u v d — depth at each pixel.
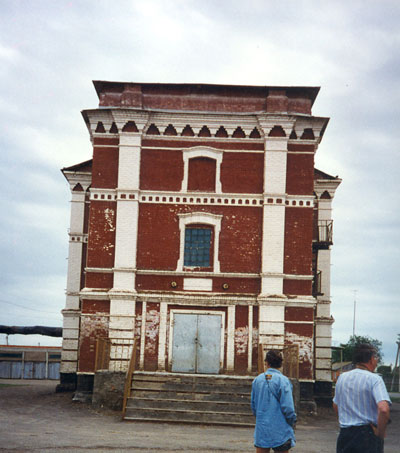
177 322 26.55
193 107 27.84
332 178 32.59
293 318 26.31
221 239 26.97
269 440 9.41
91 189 27.20
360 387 8.52
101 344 24.88
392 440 19.44
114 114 27.16
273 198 26.81
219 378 24.38
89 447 15.10
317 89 27.58
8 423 19.00
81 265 32.16
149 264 26.83
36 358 52.41
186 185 27.25
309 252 26.70
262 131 27.30
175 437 17.89
